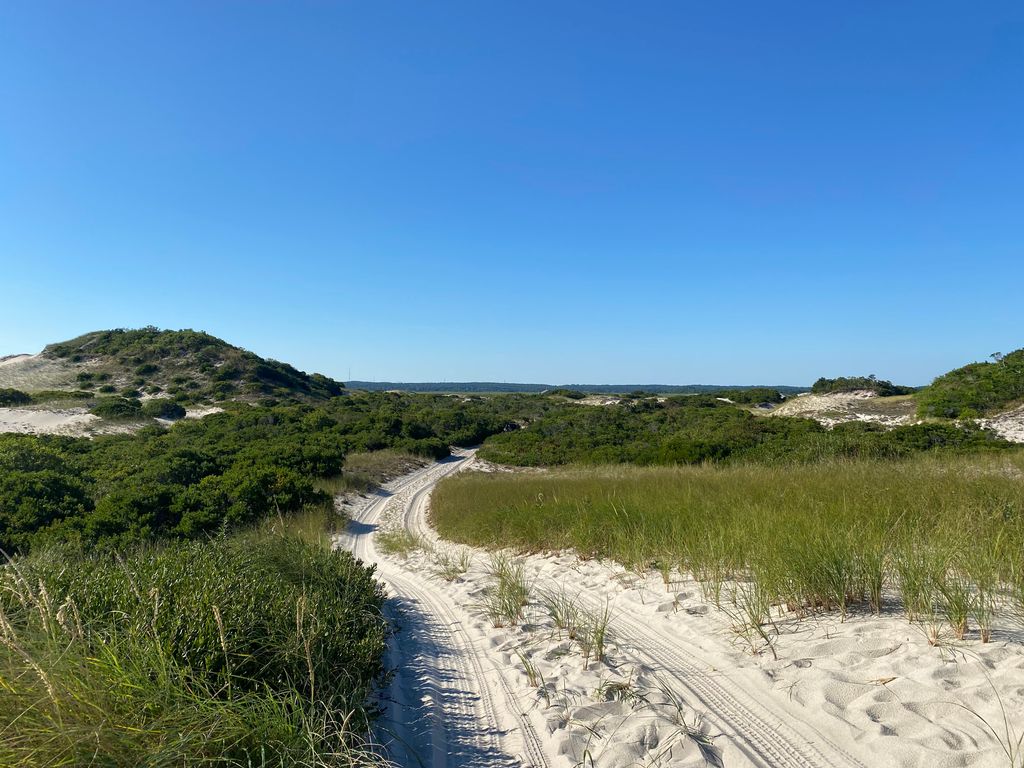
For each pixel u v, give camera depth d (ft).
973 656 11.50
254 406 172.35
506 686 14.23
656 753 10.22
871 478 30.19
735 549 19.65
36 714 8.68
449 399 264.11
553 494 43.06
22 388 185.26
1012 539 16.31
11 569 14.23
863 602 15.16
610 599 20.26
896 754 9.20
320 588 19.20
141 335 240.94
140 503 42.96
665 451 81.35
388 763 10.62
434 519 56.49
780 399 191.52
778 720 10.82
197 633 12.12
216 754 9.17
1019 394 92.79
